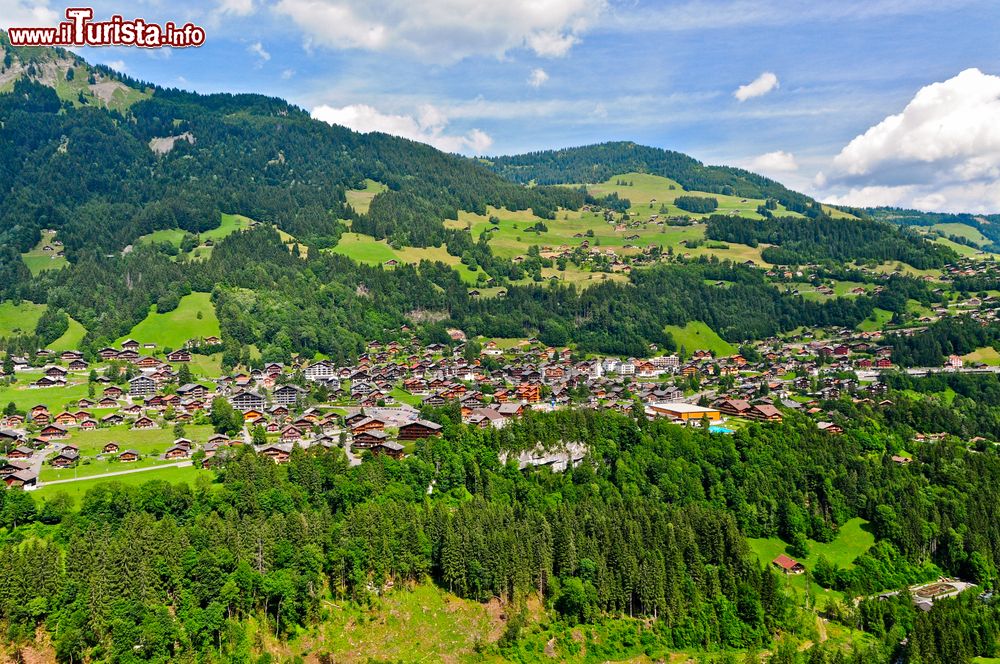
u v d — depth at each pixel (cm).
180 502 17912
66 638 13675
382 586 17275
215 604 14975
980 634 17875
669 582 18000
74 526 16875
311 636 15950
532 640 16938
